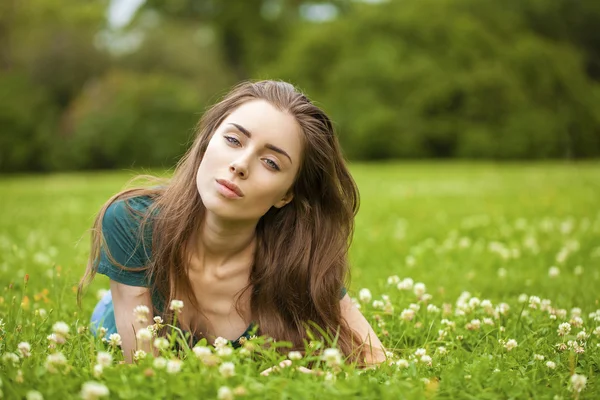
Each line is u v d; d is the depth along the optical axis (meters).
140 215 2.75
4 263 5.11
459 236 7.14
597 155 39.38
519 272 4.91
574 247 5.80
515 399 2.25
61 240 6.86
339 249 2.93
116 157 35.41
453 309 3.76
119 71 37.66
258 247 2.86
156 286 2.76
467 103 37.06
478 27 39.56
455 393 2.24
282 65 40.62
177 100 36.16
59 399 2.02
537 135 36.66
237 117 2.60
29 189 15.26
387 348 2.96
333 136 2.88
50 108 36.34
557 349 2.85
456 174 19.28
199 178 2.62
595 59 44.47
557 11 43.41
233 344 2.88
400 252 5.96
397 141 36.62
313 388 2.14
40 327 2.87
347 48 39.47
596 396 2.29
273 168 2.59
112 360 2.37
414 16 39.34
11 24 39.06
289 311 2.89
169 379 2.06
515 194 12.05
